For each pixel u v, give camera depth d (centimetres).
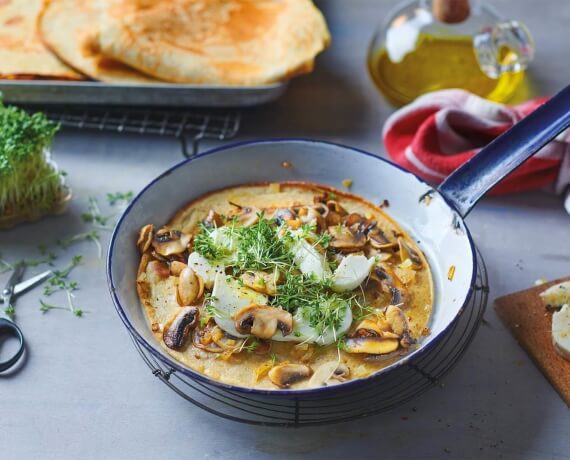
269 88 86
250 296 68
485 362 72
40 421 68
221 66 87
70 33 89
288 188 79
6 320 73
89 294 77
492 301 76
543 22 103
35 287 77
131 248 73
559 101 72
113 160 88
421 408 69
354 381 62
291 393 62
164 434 68
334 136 90
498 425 68
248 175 80
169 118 92
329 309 67
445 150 86
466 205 72
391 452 67
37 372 71
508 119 84
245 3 93
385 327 67
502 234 82
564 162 82
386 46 91
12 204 81
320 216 74
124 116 91
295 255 70
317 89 96
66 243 80
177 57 87
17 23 93
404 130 87
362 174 79
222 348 67
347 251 73
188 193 78
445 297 71
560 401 70
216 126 91
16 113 81
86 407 69
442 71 90
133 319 68
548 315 74
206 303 69
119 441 67
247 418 69
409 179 76
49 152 85
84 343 73
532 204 85
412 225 77
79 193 85
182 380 67
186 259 73
